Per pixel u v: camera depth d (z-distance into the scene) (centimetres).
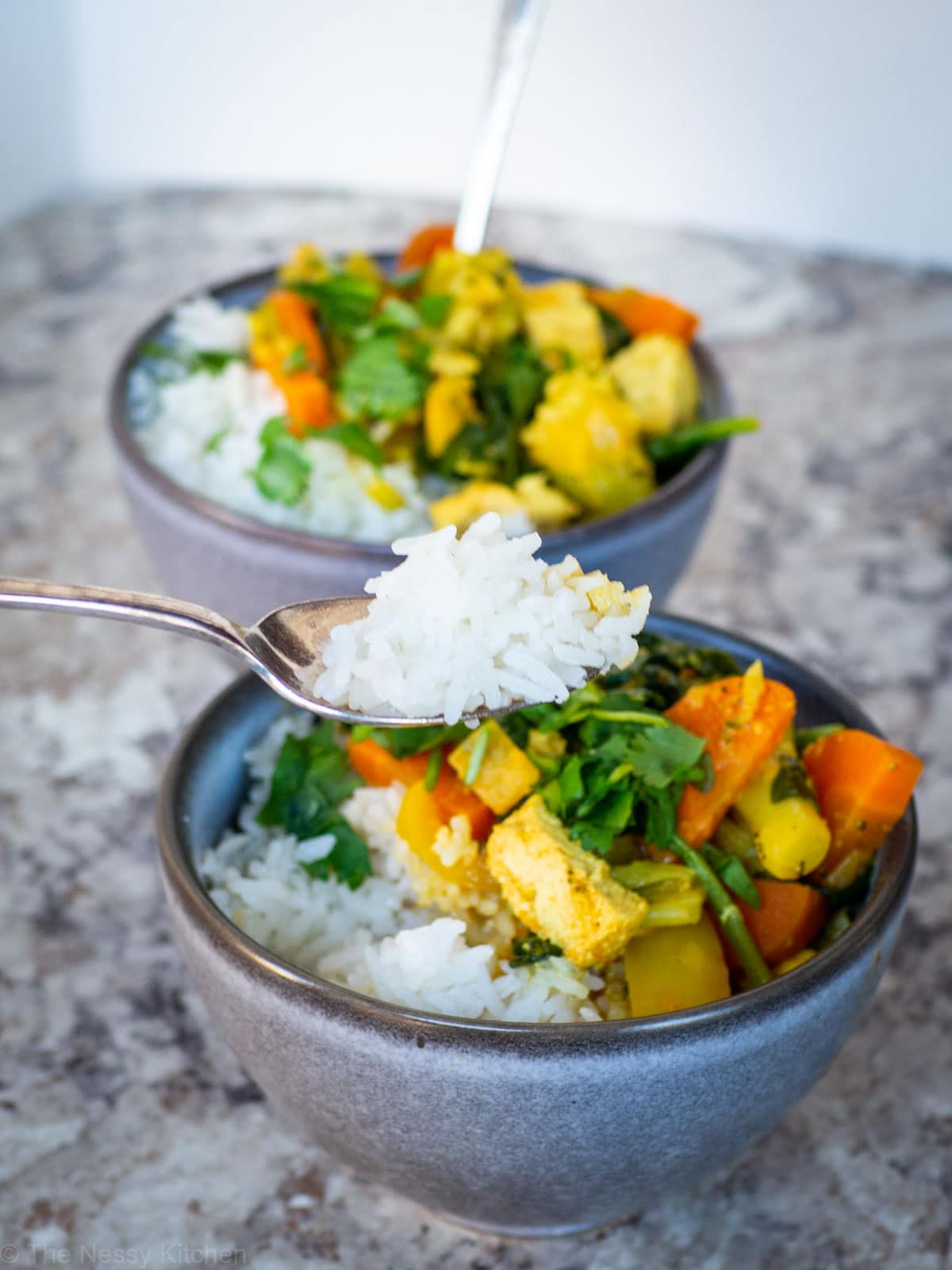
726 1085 26
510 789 30
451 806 30
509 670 27
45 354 65
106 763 44
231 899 31
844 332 69
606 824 29
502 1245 31
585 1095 25
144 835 41
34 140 81
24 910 38
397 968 29
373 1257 30
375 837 32
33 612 50
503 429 45
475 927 30
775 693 30
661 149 81
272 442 44
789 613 51
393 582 27
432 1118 26
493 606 27
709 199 82
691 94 78
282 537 38
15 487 56
